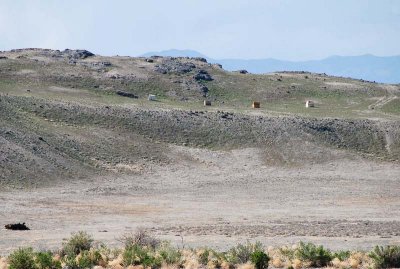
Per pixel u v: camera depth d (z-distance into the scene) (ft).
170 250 289.74
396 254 268.21
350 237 397.80
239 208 570.46
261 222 480.23
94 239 374.84
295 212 546.67
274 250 317.22
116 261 273.54
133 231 415.44
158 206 573.74
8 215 486.79
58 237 388.98
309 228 442.50
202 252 294.46
